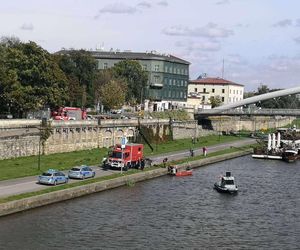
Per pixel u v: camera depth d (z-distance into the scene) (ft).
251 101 652.89
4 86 384.47
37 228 196.95
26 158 325.21
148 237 199.62
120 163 313.32
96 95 585.22
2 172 273.13
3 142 310.86
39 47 407.64
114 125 431.43
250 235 211.82
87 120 399.03
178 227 215.92
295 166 429.79
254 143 570.46
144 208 241.76
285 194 297.53
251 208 258.16
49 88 410.93
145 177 314.14
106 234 198.39
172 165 352.49
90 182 265.34
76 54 556.10
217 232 213.05
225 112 627.05
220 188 291.79
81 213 221.87
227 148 504.43
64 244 183.93
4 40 534.37
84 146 394.73
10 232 190.49
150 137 487.61
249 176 359.25
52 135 356.79
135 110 643.45
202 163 396.57
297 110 621.31
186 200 266.36
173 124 536.83
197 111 635.25
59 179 252.62
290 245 201.36
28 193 225.56
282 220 237.45
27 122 350.84
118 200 252.62
